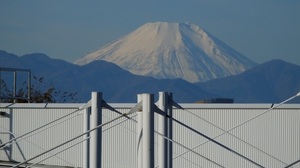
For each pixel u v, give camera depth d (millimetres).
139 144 54500
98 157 67750
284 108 111562
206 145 115562
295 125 111312
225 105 114312
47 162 132500
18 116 136500
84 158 89812
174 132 117688
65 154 129875
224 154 114375
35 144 125500
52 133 131875
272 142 112062
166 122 70625
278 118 111812
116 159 123188
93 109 67438
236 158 113750
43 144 133000
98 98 67438
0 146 72000
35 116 134625
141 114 54344
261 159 112438
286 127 111625
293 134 111250
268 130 112062
